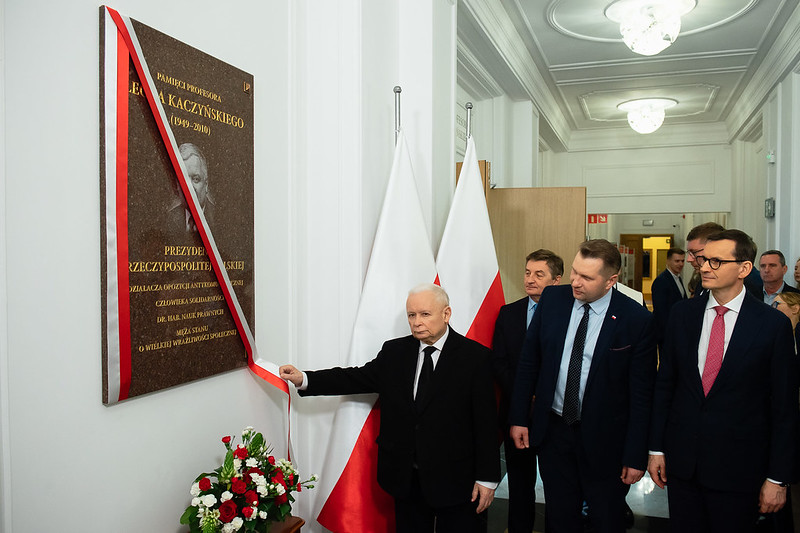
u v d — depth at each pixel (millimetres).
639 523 2873
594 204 8078
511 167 5488
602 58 5086
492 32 3838
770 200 5137
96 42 1454
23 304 1292
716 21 4262
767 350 1788
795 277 4223
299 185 2346
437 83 2863
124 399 1529
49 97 1344
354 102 2328
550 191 4219
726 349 1844
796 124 4496
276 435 2225
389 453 1958
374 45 2488
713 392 1839
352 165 2336
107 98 1455
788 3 3895
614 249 2021
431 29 2742
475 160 2729
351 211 2342
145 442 1613
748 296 1884
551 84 5863
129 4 1540
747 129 6520
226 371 1896
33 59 1308
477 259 2641
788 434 1754
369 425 2219
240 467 1725
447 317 1988
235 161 1912
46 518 1351
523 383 2234
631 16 4012
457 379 1925
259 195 2084
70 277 1397
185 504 1757
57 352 1368
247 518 1609
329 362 2381
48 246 1346
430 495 1870
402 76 2803
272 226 2166
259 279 2092
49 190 1347
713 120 7402
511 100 5430
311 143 2398
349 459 2199
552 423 2148
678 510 1934
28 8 1293
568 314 2143
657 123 6414
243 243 1958
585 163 8102
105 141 1448
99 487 1479
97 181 1463
